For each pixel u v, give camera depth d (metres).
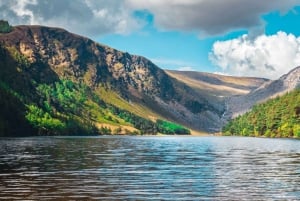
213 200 41.34
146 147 151.88
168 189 47.50
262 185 50.66
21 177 56.75
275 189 47.69
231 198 42.28
